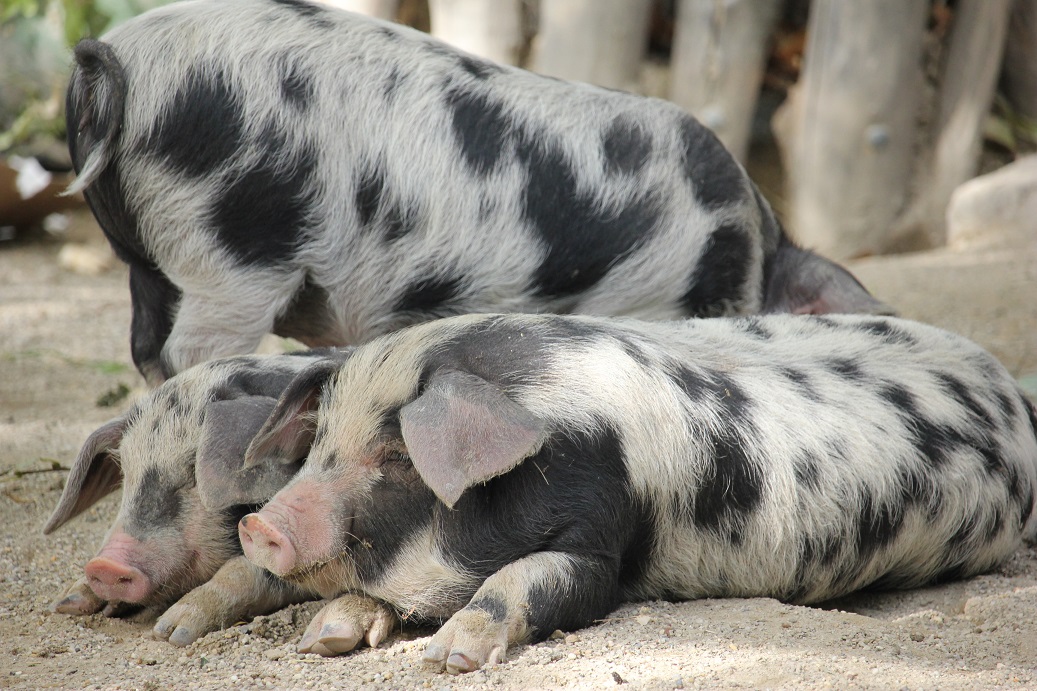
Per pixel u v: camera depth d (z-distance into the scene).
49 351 28.50
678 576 14.23
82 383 26.12
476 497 13.09
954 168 37.41
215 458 14.03
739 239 19.45
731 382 14.53
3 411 23.91
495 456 12.01
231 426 14.28
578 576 12.84
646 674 11.77
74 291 34.78
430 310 18.53
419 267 18.12
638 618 13.38
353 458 13.32
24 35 44.06
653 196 18.84
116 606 15.19
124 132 17.09
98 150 16.98
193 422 15.23
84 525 18.17
